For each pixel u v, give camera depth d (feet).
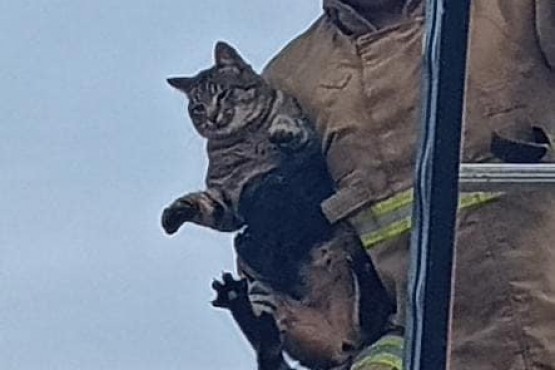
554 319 30.19
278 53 31.53
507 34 30.07
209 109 31.91
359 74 30.96
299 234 31.40
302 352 31.63
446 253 16.35
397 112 30.83
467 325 30.35
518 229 30.04
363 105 30.91
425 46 16.49
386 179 30.83
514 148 29.73
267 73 31.65
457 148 16.37
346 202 30.96
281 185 31.32
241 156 31.78
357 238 31.09
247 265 31.86
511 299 30.19
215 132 31.94
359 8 30.71
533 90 29.89
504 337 30.25
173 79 32.32
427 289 16.37
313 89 31.22
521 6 30.25
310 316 31.50
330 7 31.09
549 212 30.09
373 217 30.99
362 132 30.81
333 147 31.07
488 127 29.76
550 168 18.49
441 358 16.31
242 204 31.73
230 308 32.14
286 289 31.73
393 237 30.81
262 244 31.68
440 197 16.38
